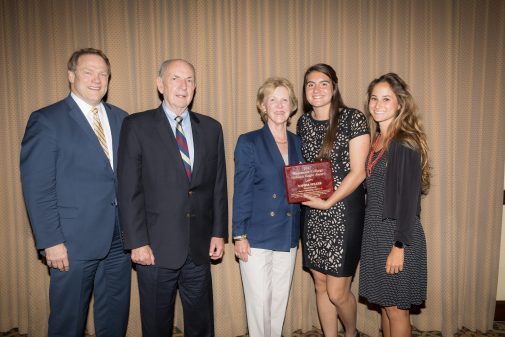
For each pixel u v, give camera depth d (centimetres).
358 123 180
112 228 177
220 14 222
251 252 182
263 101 186
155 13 221
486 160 237
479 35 229
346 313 200
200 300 188
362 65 230
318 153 188
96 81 171
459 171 238
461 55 231
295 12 226
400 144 167
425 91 230
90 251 172
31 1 216
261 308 183
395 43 229
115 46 220
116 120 186
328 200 181
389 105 177
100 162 172
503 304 254
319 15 227
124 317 195
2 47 218
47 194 162
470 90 231
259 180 181
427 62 229
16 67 221
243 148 182
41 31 218
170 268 169
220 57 224
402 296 169
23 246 231
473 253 241
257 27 225
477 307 246
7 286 235
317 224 189
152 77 223
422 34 229
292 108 189
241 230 181
